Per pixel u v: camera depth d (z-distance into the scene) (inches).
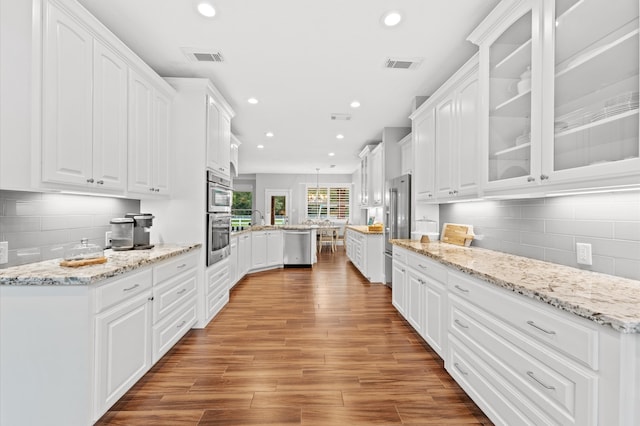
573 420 42.7
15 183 59.1
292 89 131.8
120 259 79.0
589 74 53.6
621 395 36.8
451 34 91.6
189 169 119.0
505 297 57.6
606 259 62.9
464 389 72.9
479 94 82.0
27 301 58.1
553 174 58.7
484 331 64.7
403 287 122.0
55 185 64.9
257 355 95.7
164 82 107.8
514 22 69.2
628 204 59.0
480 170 81.6
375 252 195.5
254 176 427.5
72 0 65.8
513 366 55.5
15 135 59.2
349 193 420.8
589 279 58.4
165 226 118.7
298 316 131.6
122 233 100.1
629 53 46.7
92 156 74.6
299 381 81.0
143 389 77.3
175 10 80.4
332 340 107.1
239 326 120.1
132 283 72.9
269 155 285.9
